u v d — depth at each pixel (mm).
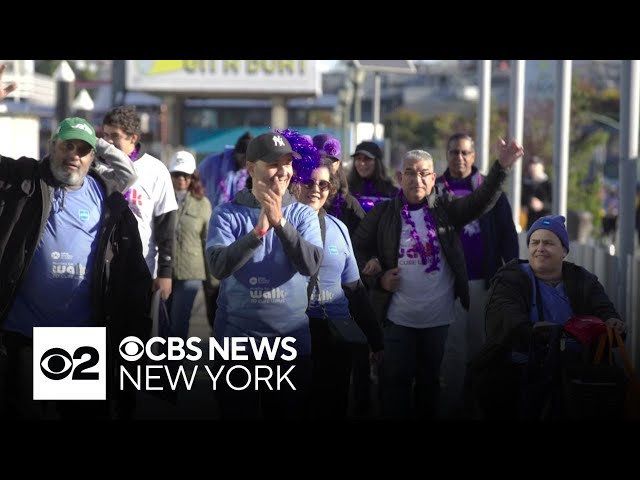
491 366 6465
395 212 8016
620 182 11766
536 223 6609
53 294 6398
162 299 8773
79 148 6332
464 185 10031
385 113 92000
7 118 14688
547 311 6500
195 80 40219
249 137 11414
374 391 10055
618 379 5895
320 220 6977
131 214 6551
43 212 6344
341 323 6855
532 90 37531
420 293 7918
